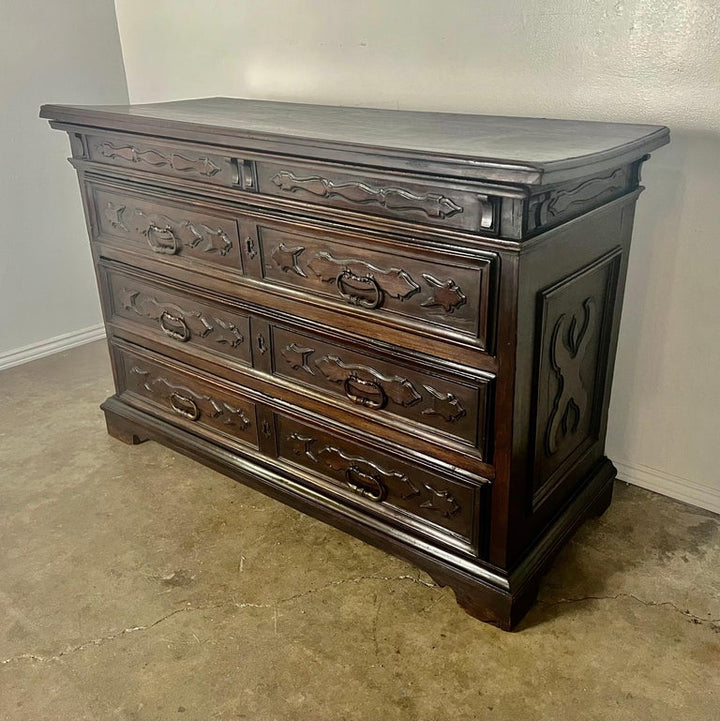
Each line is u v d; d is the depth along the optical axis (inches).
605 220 56.3
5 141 97.0
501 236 45.2
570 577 61.7
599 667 53.0
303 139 51.7
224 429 73.0
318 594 60.7
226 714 50.2
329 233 54.6
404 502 60.0
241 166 57.6
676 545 65.2
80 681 53.0
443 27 69.3
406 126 59.9
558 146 49.1
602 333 62.7
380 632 56.7
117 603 60.3
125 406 82.4
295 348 61.9
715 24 55.7
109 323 79.7
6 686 52.7
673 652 54.1
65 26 98.3
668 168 61.6
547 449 57.7
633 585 60.7
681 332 65.9
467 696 51.0
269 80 86.4
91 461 81.0
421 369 53.8
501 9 65.2
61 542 67.9
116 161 68.9
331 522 65.2
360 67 77.0
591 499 66.1
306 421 64.1
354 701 50.9
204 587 61.8
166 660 54.7
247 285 62.9
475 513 55.2
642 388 70.1
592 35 61.3
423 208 48.1
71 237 107.6
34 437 86.3
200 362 71.4
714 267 62.1
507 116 67.3
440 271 49.4
